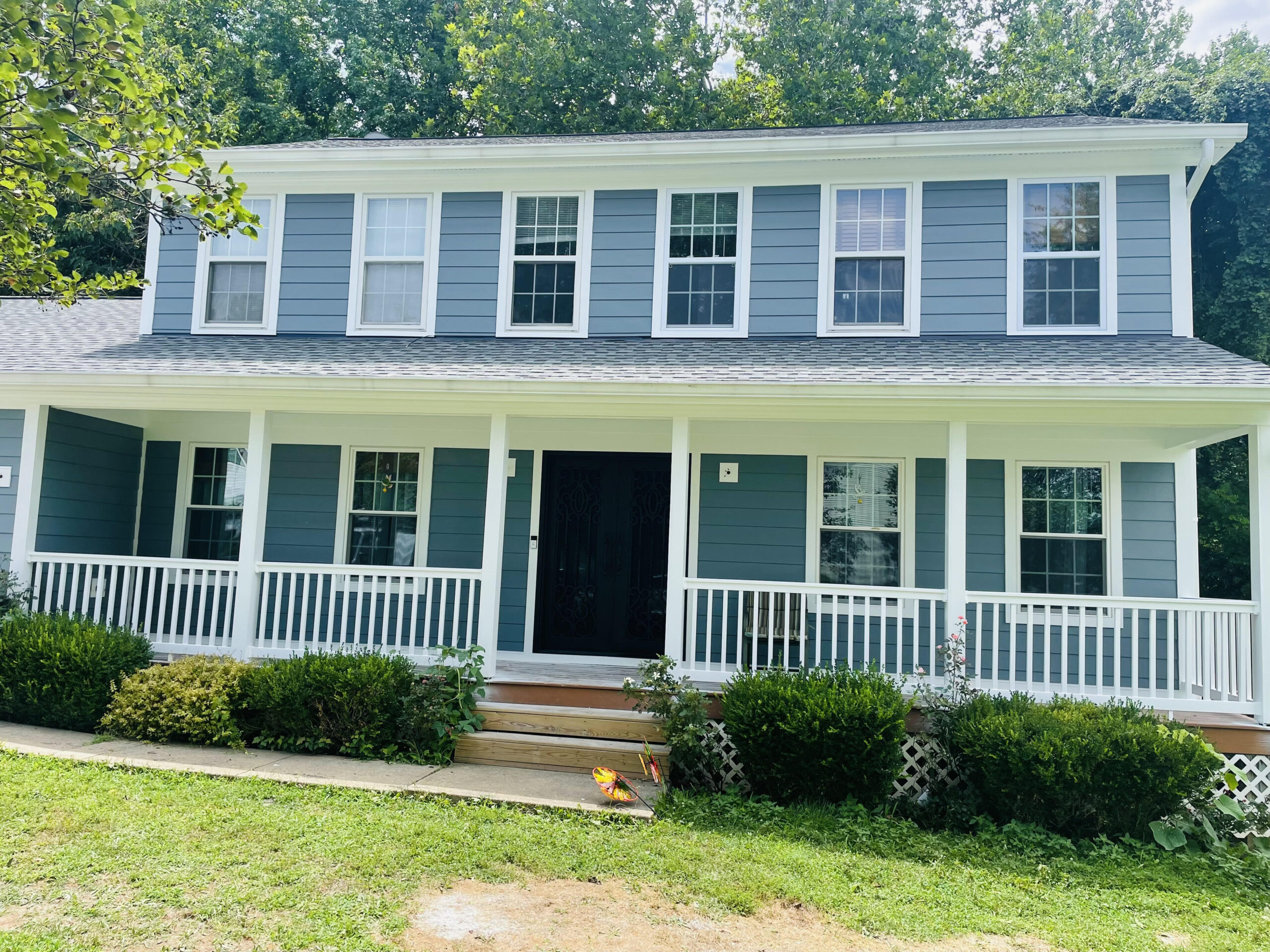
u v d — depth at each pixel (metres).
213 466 10.35
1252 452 7.13
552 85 22.42
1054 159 9.06
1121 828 6.27
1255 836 6.38
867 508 9.28
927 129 9.56
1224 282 16.38
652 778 6.93
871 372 7.78
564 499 9.88
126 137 5.15
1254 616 7.15
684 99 22.88
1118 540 8.80
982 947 4.40
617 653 9.65
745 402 7.60
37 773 6.15
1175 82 17.53
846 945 4.30
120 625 8.50
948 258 9.26
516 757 7.19
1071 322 9.01
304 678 7.35
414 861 4.88
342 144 10.60
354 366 8.62
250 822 5.33
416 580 8.09
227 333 10.30
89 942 3.77
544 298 9.95
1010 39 25.36
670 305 9.72
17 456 9.12
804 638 7.51
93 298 8.64
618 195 9.91
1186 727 6.60
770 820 6.23
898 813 6.76
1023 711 6.72
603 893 4.70
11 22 4.10
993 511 9.03
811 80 22.34
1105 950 4.44
